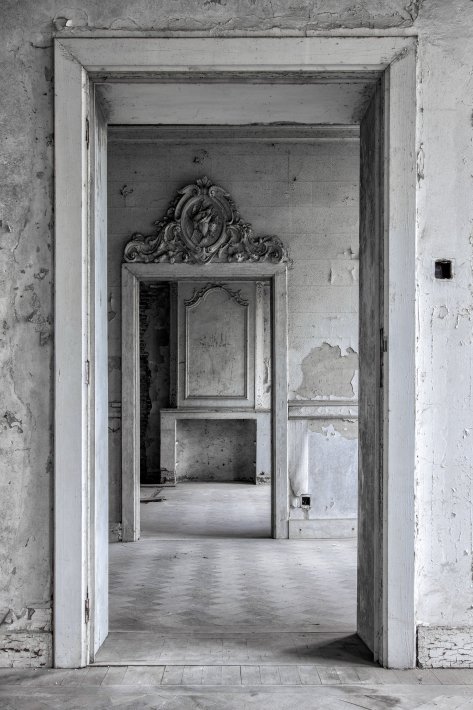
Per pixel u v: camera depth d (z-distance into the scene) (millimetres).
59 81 3320
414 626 3305
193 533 7207
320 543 6684
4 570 3320
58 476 3291
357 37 3330
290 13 3342
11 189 3348
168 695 2992
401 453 3311
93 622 3387
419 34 3344
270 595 4809
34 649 3303
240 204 6875
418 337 3348
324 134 6730
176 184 6824
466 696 2994
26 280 3346
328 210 6922
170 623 4137
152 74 3400
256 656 3447
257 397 10648
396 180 3334
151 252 6801
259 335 10609
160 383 11414
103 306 3719
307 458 6953
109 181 6805
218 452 11523
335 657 3447
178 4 3340
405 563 3301
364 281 3807
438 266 3363
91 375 3396
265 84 3514
